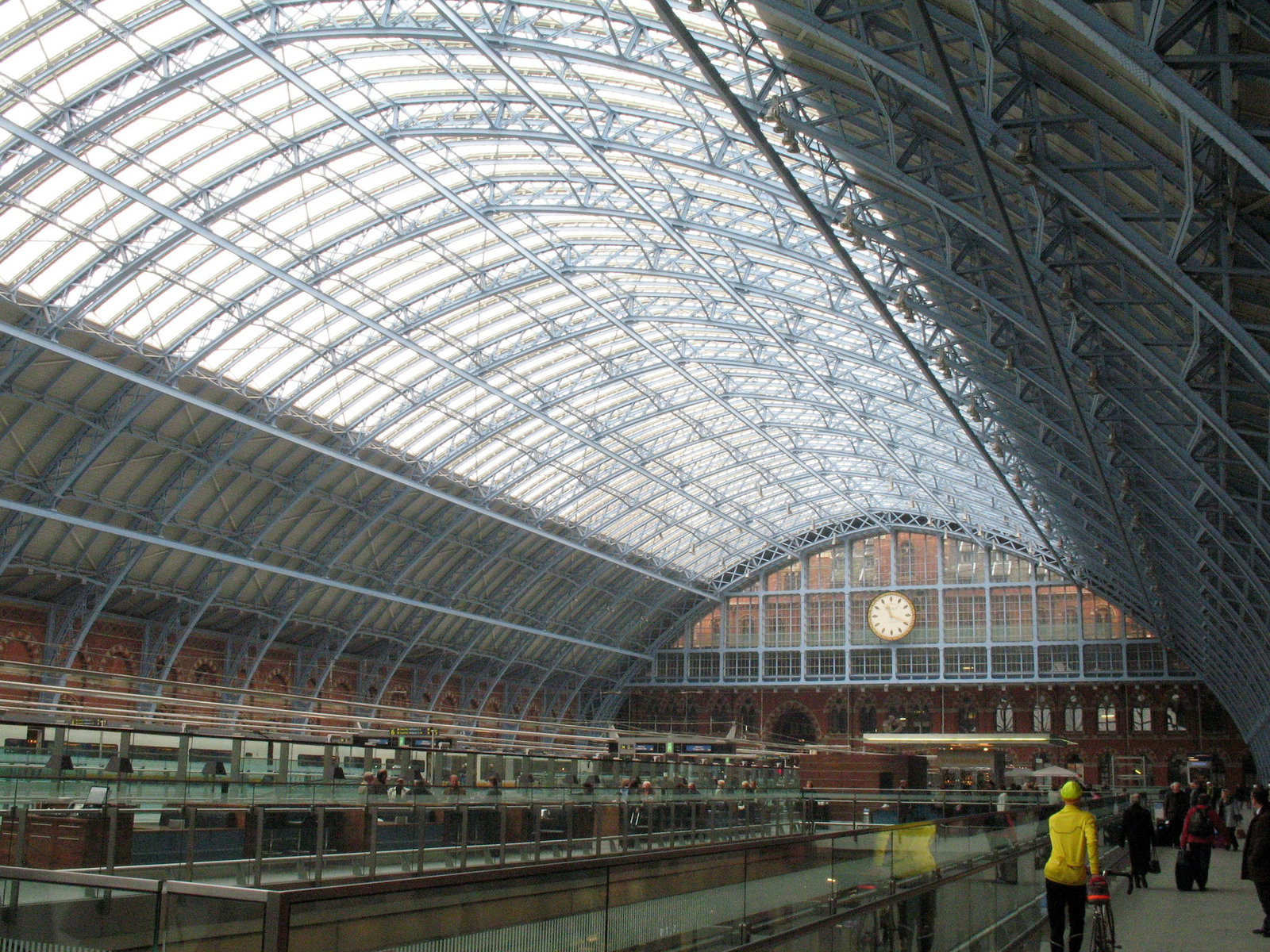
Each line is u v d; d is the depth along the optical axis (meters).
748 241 39.56
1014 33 17.75
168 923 5.34
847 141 23.89
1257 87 15.96
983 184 19.50
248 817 16.95
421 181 40.94
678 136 35.16
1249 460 22.91
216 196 38.06
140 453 48.06
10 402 42.19
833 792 40.34
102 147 34.84
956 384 39.72
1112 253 22.73
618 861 6.87
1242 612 42.47
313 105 36.34
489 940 5.86
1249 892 25.06
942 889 12.45
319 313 46.38
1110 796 34.06
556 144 38.03
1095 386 26.75
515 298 49.59
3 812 14.27
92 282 39.12
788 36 23.88
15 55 31.05
